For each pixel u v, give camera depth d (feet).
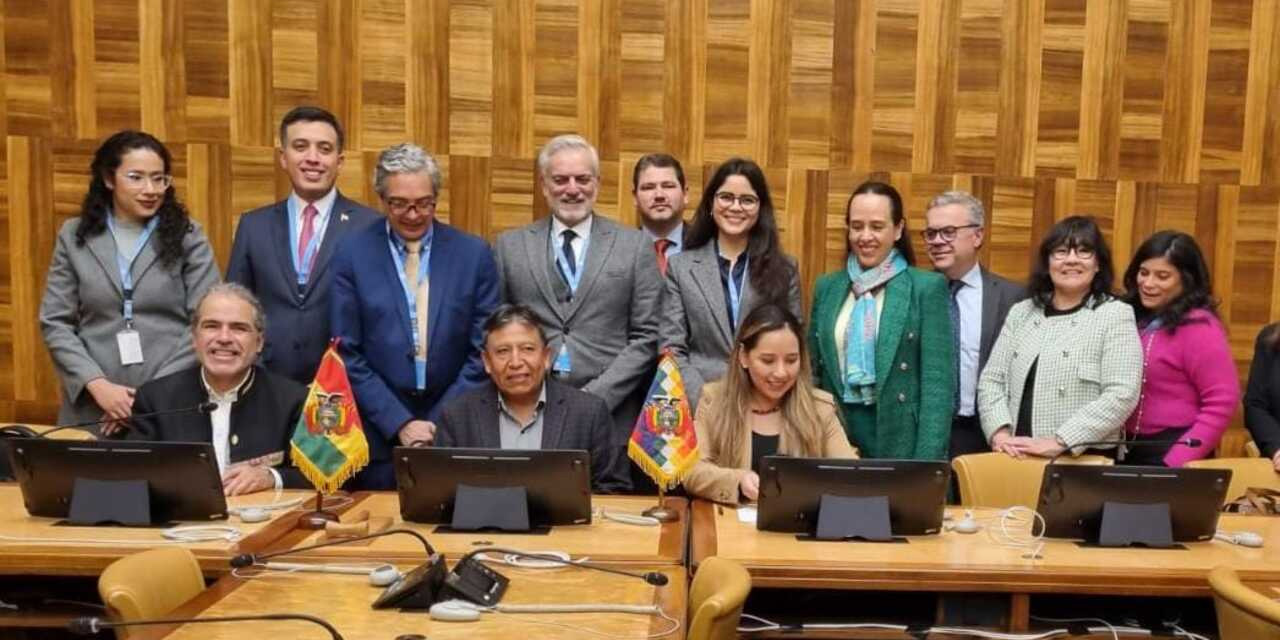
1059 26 15.11
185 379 9.84
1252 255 15.51
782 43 15.02
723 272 11.53
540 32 14.94
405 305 10.71
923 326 11.23
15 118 14.93
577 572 7.17
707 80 15.06
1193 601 8.38
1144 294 11.67
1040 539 8.38
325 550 7.55
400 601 6.35
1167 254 11.44
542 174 11.62
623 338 11.46
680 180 12.65
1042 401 11.07
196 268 11.93
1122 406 10.64
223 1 14.73
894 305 11.25
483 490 8.20
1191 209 15.43
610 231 11.55
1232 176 15.43
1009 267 15.38
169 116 14.88
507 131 15.03
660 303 11.55
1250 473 10.59
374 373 10.72
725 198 11.32
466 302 10.91
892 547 8.00
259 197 14.98
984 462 10.39
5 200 14.99
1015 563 7.63
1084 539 8.38
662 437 8.83
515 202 15.11
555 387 9.75
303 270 11.62
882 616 8.45
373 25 14.83
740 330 9.73
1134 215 15.39
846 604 8.53
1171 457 10.85
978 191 15.25
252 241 11.68
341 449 8.43
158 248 11.65
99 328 11.58
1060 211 15.33
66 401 11.66
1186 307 11.35
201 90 14.84
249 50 14.79
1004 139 15.23
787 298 11.33
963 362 12.17
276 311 11.51
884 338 11.19
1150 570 7.55
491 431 9.50
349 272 10.78
